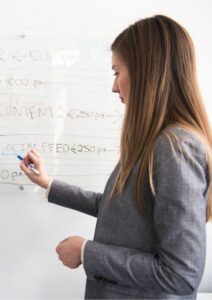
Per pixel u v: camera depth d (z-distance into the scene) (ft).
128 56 2.24
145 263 1.94
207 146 2.06
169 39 2.16
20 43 3.41
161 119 2.09
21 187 3.57
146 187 2.06
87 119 3.62
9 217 3.60
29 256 3.70
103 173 3.70
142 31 2.22
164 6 3.72
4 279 3.68
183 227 1.83
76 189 3.14
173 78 2.15
